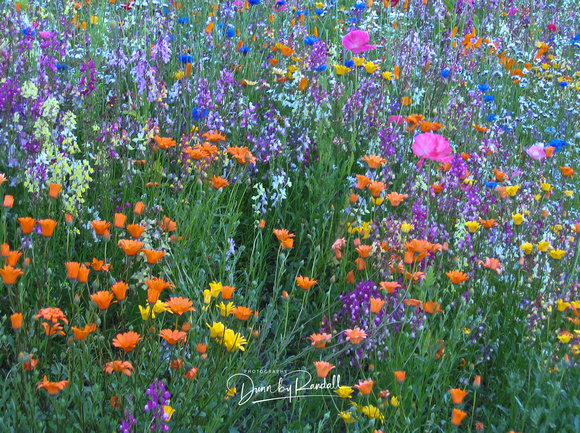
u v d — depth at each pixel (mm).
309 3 7379
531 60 7230
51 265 3002
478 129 4617
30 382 2299
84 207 3260
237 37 5750
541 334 2883
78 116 4086
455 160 3920
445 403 2711
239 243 3816
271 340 3201
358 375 2930
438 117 4898
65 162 3137
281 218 3762
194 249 3281
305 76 4762
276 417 2723
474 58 6613
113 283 2443
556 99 6738
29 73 4121
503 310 3215
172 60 4977
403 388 2543
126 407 2135
